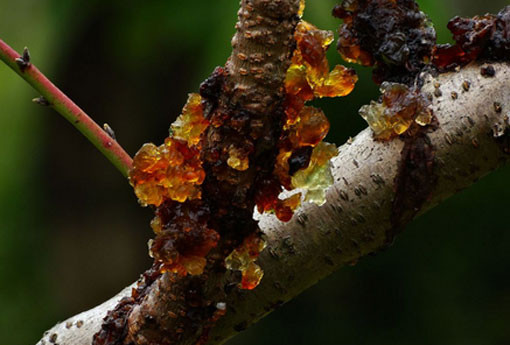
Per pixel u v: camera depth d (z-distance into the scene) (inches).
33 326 78.5
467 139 29.9
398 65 30.4
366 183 30.2
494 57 30.1
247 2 28.2
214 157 28.6
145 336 29.6
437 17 54.6
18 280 78.8
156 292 29.5
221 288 29.4
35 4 76.2
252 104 28.3
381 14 30.4
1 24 76.6
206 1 61.2
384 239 30.4
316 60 28.7
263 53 28.2
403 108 29.9
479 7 65.7
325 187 29.0
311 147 28.9
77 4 68.3
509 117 29.7
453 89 30.0
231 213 28.9
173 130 28.7
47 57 73.0
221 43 58.2
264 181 28.9
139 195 28.8
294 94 28.6
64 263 78.3
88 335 31.4
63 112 29.6
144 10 64.1
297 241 30.4
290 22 28.2
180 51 66.2
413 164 30.0
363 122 64.7
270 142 28.5
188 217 28.8
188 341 29.7
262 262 30.4
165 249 28.7
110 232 77.7
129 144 73.4
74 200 78.3
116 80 71.3
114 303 31.7
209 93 28.5
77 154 78.4
